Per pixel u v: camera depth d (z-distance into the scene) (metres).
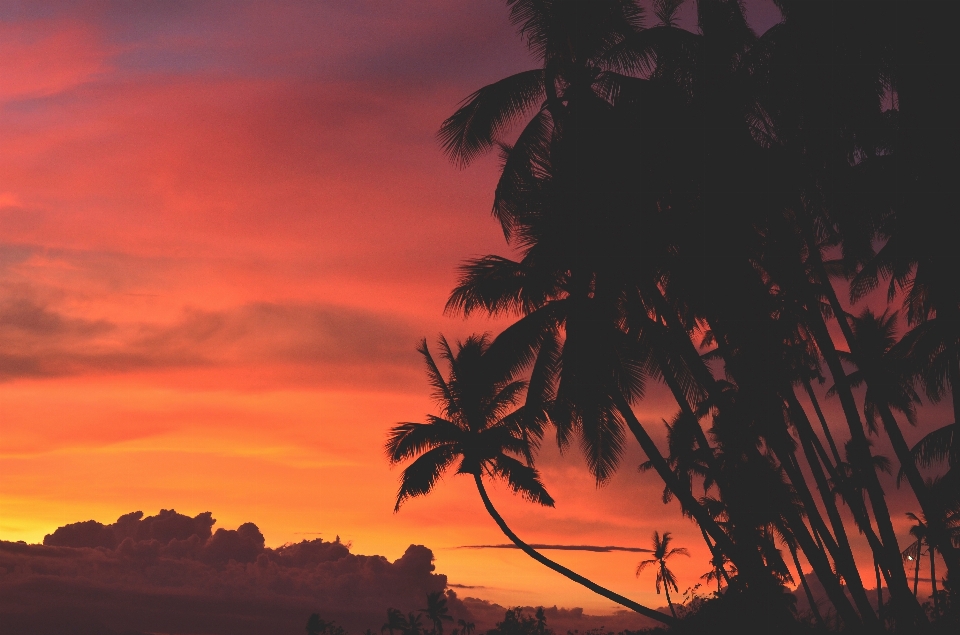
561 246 19.64
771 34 19.92
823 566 19.77
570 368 20.23
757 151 19.38
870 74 19.05
